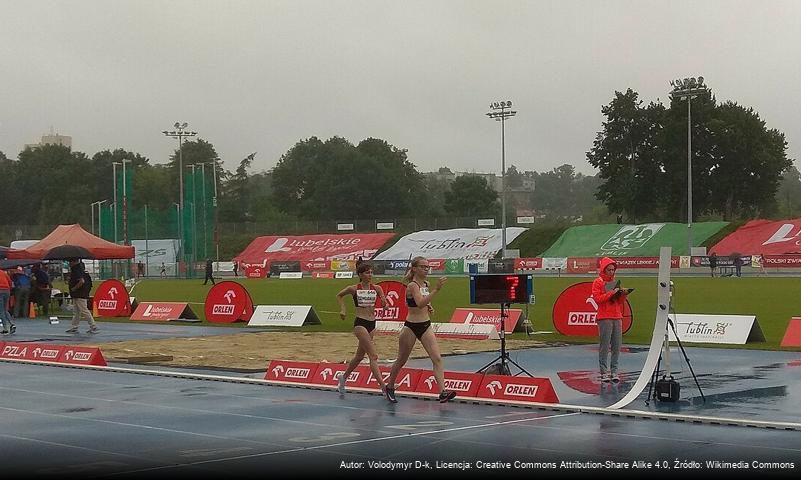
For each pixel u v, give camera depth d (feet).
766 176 353.72
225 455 34.04
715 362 64.18
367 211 474.90
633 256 287.69
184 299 166.61
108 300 128.06
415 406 45.78
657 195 352.49
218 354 73.82
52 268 215.72
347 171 477.36
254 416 43.09
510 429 38.93
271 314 107.86
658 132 353.72
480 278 53.01
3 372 62.90
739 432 38.01
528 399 45.50
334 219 475.31
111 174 510.17
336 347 78.89
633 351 72.84
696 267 244.83
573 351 73.31
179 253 273.13
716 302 130.82
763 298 138.10
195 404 47.14
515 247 316.40
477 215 469.57
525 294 52.31
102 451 34.99
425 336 46.55
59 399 49.47
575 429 38.86
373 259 334.44
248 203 513.86
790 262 238.89
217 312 114.21
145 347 80.94
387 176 480.23
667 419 40.98
